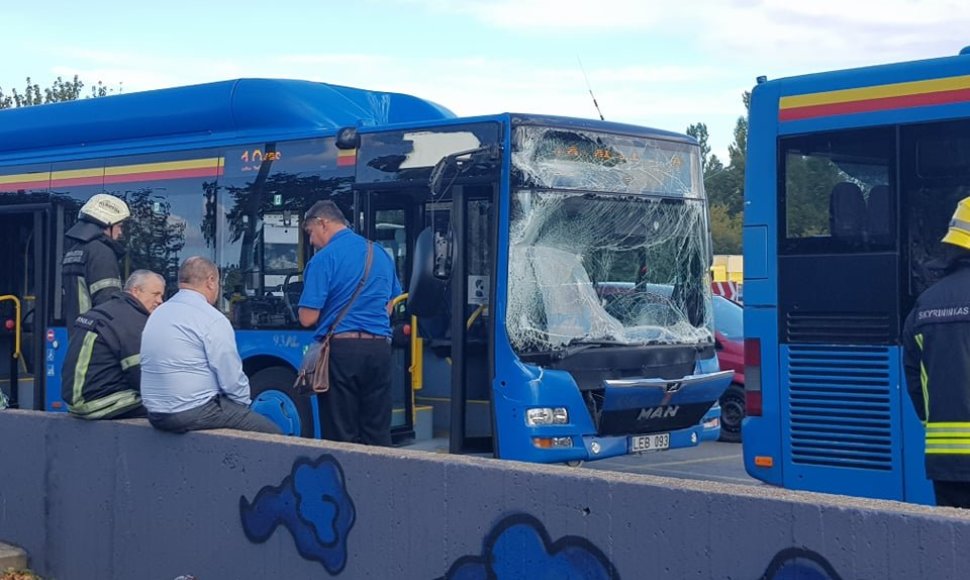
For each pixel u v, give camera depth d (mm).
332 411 7945
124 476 6812
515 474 4844
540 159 9586
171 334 6613
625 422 9562
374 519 5434
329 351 7859
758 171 8469
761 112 8492
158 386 6551
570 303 9617
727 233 42906
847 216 8031
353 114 11250
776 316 8336
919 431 7660
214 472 6285
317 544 5711
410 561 5266
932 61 7742
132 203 11805
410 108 12055
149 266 11586
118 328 7133
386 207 10266
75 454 7133
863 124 7996
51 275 12445
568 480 4652
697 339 10469
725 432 14523
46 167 12594
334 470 5637
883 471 7824
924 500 7633
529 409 9203
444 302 10312
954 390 5012
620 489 4477
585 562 4582
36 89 38844
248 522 6090
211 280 7066
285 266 10562
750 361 8453
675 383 9680
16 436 7539
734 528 4145
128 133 12008
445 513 5121
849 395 7980
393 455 5379
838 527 3891
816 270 8148
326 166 10453
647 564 4387
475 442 9734
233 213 11000
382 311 8016
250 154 10953
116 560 6848
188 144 11430
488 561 4938
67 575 7168
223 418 6699
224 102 11180
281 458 5914
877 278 7867
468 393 9773
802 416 8203
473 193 9680
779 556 4027
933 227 7672
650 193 10289
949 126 7629
